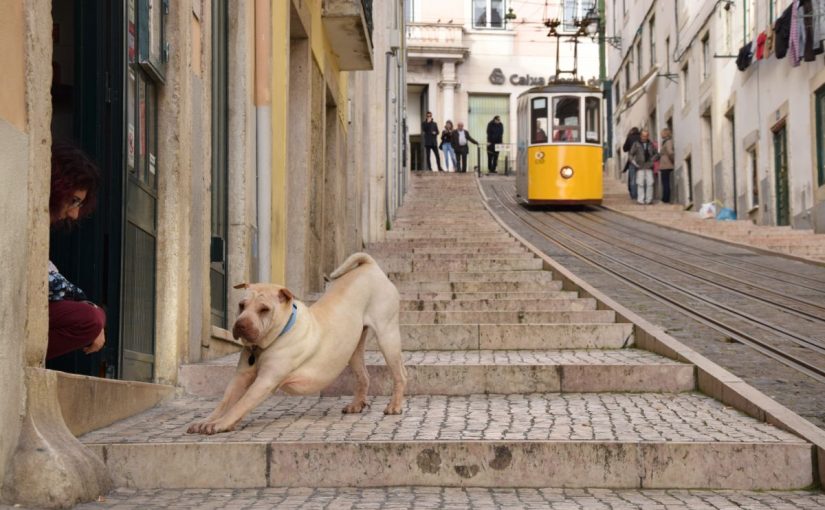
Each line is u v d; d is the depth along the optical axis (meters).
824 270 17.36
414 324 10.33
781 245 20.70
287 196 12.66
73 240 6.69
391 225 24.30
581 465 5.51
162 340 7.53
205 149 8.28
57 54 7.36
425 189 36.88
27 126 4.85
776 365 8.88
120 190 6.67
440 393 7.90
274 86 10.54
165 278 7.56
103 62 6.69
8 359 4.63
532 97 32.41
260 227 10.01
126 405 6.52
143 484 5.42
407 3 50.75
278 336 6.07
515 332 10.05
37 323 4.97
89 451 5.16
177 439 5.64
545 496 5.28
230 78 9.53
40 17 4.99
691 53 33.75
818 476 5.50
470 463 5.51
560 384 7.95
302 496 5.23
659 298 13.80
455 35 50.53
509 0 51.34
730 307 12.81
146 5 7.05
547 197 31.70
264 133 10.03
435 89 51.03
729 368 8.73
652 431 6.06
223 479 5.46
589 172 31.86
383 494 5.30
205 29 8.34
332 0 14.69
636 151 34.38
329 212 16.55
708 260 19.11
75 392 5.57
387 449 5.51
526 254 17.94
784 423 6.09
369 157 20.97
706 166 32.28
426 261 16.27
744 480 5.51
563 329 10.03
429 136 44.53
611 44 47.22
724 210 29.08
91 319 5.70
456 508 4.92
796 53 22.86
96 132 6.65
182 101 7.64
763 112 26.33
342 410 6.96
